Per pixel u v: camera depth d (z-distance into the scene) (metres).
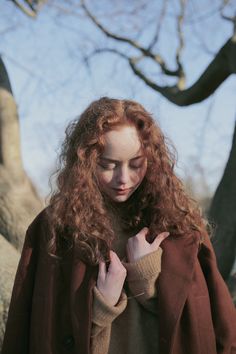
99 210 2.29
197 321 2.24
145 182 2.37
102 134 2.20
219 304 2.31
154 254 2.24
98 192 2.29
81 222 2.27
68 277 2.29
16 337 2.31
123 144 2.19
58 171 2.44
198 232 2.36
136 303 2.29
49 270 2.29
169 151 2.39
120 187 2.23
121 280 2.21
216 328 2.30
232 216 5.78
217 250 5.70
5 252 3.65
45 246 2.33
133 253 2.26
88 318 2.18
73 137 2.34
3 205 5.01
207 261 2.37
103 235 2.28
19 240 4.77
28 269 2.37
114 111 2.21
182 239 2.33
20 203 5.19
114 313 2.19
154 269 2.23
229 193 5.92
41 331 2.23
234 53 6.34
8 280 3.39
